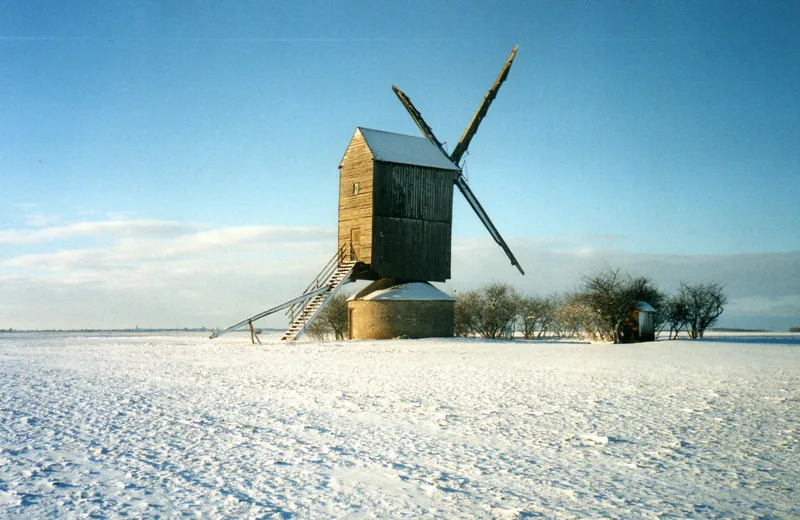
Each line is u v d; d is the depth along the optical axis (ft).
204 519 22.86
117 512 23.45
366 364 79.77
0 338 182.39
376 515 23.50
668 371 71.00
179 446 33.91
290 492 26.13
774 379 63.16
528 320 196.54
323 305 130.11
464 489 26.76
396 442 35.04
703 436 36.83
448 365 78.33
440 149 146.82
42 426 38.99
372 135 137.59
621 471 29.68
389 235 133.49
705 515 23.81
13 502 24.48
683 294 172.45
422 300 135.23
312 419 41.47
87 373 70.03
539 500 25.40
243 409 45.21
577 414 43.37
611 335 148.97
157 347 118.62
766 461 31.53
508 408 45.73
